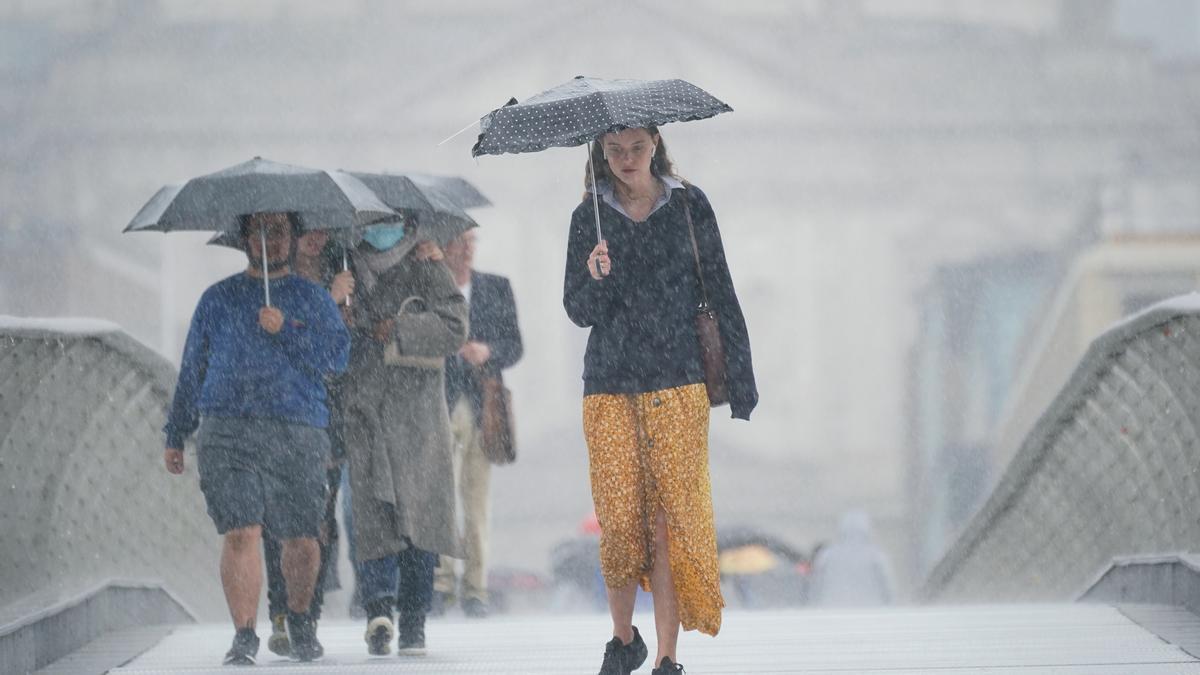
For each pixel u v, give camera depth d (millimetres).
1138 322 27031
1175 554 25906
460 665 21203
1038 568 39344
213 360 22312
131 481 30344
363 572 23828
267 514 22297
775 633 24969
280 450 22141
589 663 20875
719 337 17812
